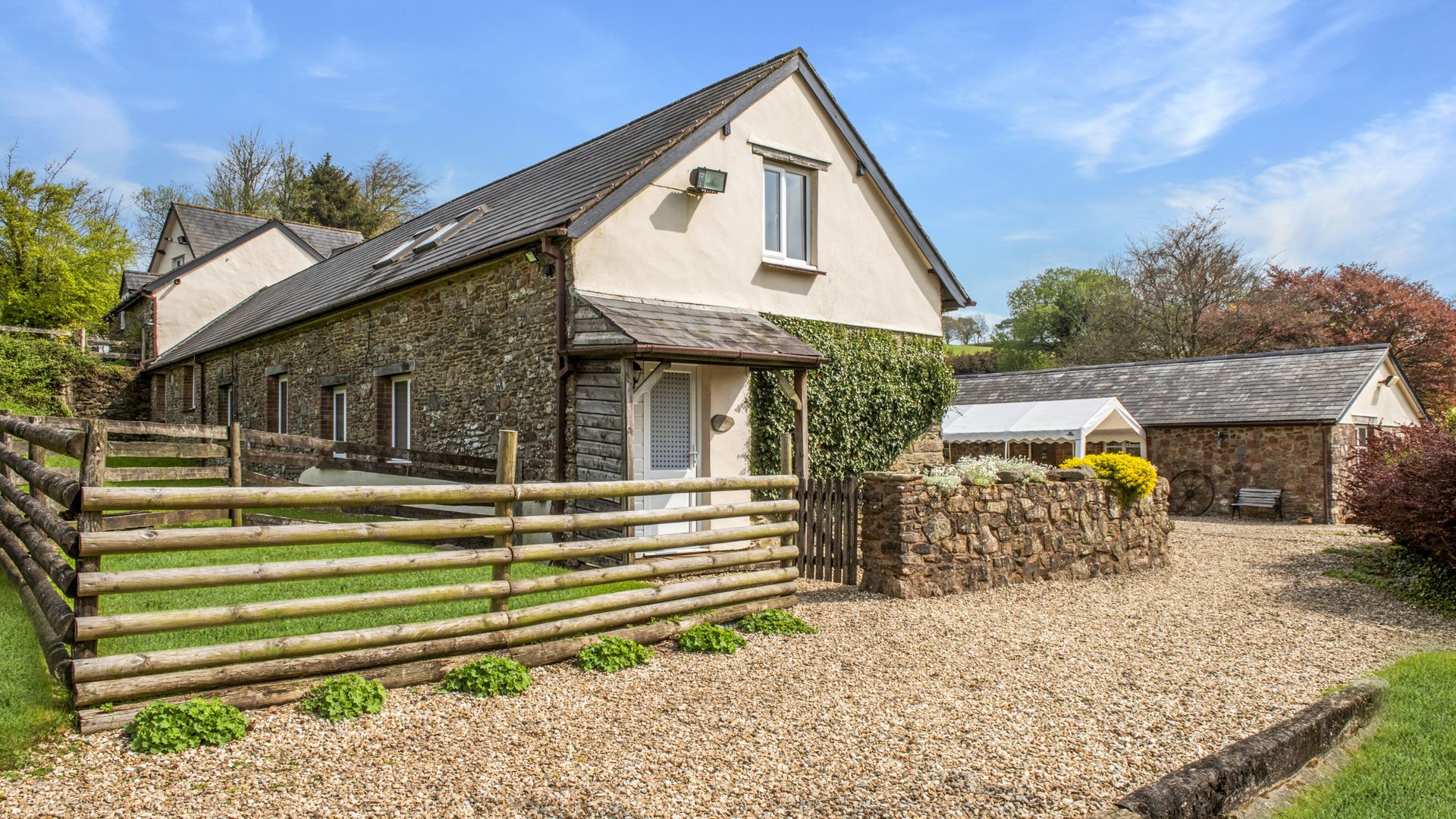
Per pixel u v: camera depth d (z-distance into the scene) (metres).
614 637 5.77
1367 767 4.59
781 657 5.91
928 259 13.57
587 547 5.91
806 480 9.16
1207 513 20.14
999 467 9.75
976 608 7.77
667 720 4.54
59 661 4.11
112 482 8.86
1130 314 38.78
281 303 19.31
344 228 41.91
